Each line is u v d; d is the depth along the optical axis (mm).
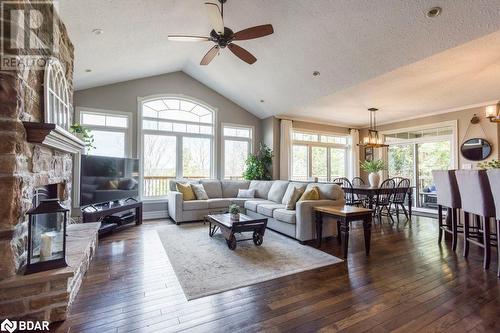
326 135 7387
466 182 2924
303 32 3492
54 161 2488
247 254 3027
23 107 1795
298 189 3963
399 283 2279
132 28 3318
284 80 4789
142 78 5297
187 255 2982
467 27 2650
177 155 5719
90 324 1667
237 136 6453
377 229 4359
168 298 2004
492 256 2967
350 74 3979
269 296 2043
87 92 4777
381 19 2898
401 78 3984
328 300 1979
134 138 5180
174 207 4668
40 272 1714
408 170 6574
